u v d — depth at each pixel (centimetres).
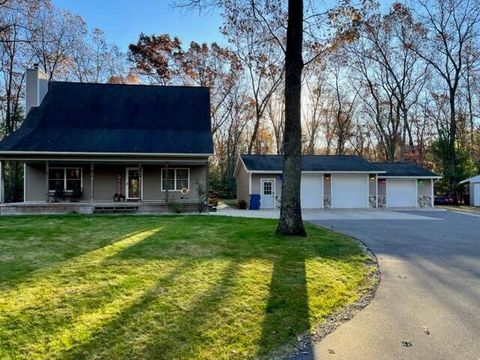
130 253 697
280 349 370
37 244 772
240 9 1132
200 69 3369
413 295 536
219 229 1034
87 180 1847
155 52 3281
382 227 1284
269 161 2334
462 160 2933
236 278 561
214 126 3603
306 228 1125
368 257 765
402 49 3027
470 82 3036
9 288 487
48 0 2558
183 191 1909
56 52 2750
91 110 1920
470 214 1912
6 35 2375
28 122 1800
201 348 364
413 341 387
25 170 1809
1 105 2744
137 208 1678
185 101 2073
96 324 396
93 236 883
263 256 707
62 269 578
